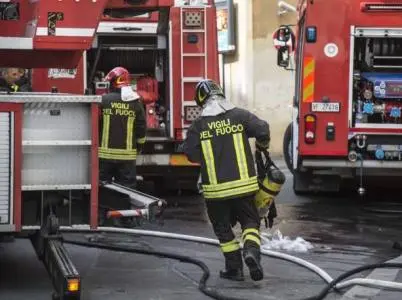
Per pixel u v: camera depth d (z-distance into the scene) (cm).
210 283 1359
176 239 1739
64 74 2130
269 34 4144
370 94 2177
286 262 1536
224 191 1330
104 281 1373
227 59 4478
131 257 1576
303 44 2181
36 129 1216
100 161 1958
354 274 1391
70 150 1237
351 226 1984
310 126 2178
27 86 2000
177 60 2342
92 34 1209
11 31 1201
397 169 2228
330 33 2169
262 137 1352
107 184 1534
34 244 1321
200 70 2353
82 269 1466
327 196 2548
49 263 1243
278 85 4147
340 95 2170
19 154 1200
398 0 2145
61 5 1190
